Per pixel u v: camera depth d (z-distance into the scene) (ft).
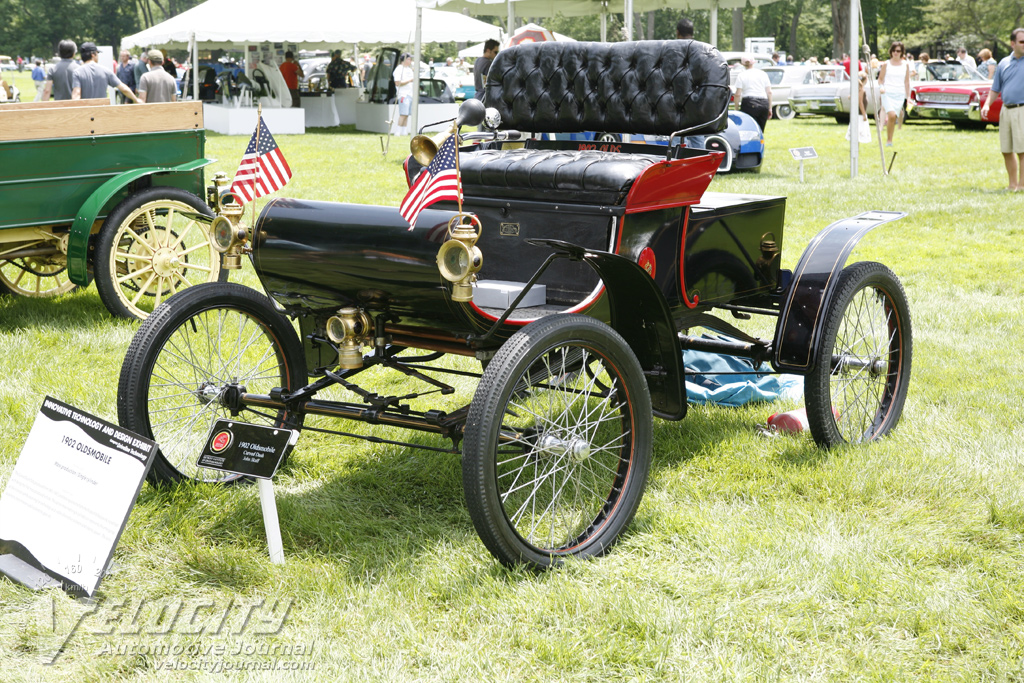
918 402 13.88
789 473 11.39
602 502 10.44
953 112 62.39
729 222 11.96
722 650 7.88
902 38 192.44
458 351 10.02
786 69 77.41
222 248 10.13
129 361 10.06
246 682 7.45
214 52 115.44
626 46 13.10
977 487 10.89
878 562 9.23
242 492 10.85
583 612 8.34
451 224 8.79
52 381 14.79
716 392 14.15
